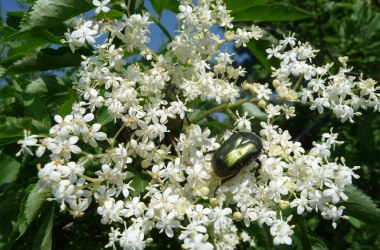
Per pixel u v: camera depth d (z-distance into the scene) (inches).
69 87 6.7
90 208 7.1
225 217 4.8
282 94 5.8
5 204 5.4
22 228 4.8
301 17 7.2
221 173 5.0
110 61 5.4
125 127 5.6
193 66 5.7
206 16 5.7
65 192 4.5
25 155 5.7
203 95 5.6
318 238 5.9
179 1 6.4
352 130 10.6
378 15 13.0
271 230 4.9
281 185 5.0
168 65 5.7
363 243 12.4
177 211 4.7
